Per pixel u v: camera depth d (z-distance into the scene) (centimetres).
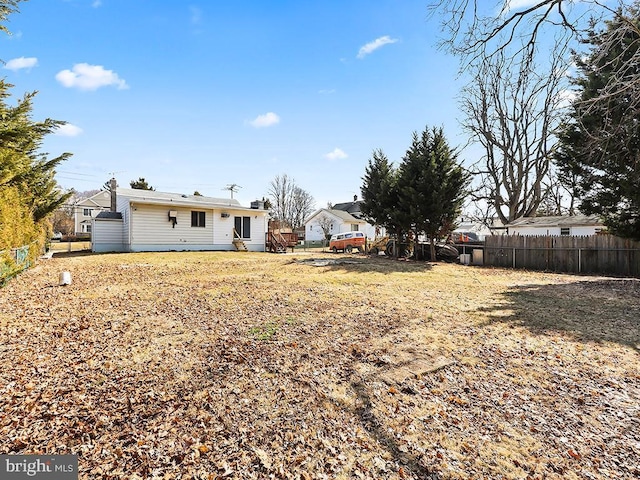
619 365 396
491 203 2503
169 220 1956
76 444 243
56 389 320
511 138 2244
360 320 573
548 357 419
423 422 280
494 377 364
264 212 2359
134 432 259
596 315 621
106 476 212
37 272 1030
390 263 1573
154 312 598
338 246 2569
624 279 1134
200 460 231
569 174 1078
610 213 1032
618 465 230
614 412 297
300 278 1030
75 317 552
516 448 248
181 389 328
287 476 217
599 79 841
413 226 1784
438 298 771
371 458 236
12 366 365
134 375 355
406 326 542
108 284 861
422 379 357
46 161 1119
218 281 940
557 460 235
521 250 1534
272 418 283
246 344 451
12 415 275
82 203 4738
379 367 386
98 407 292
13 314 557
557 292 868
